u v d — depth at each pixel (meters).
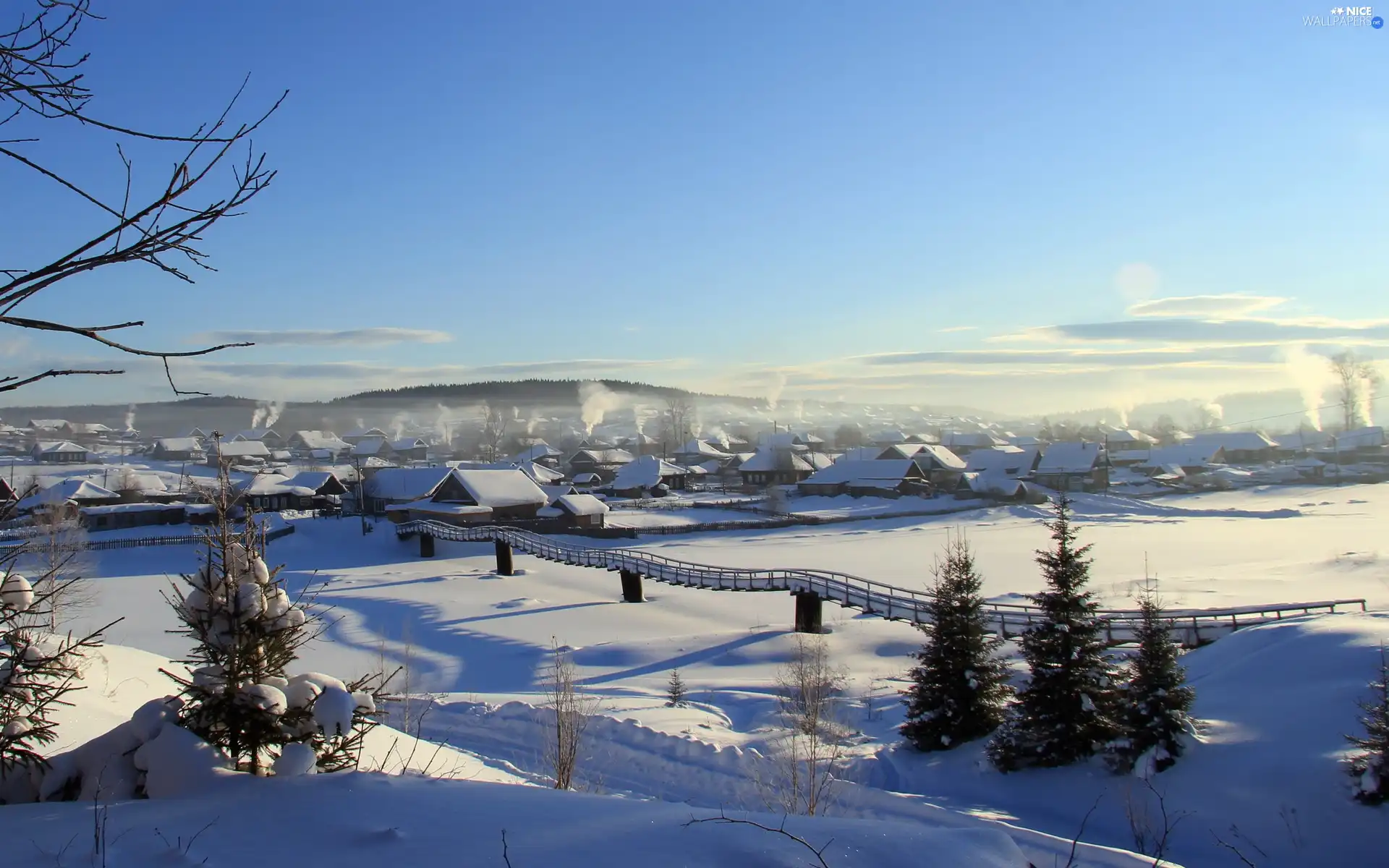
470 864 5.75
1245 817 16.41
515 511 80.75
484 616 45.44
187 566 60.94
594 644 39.09
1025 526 88.00
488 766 15.53
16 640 8.27
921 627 23.50
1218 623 29.14
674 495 117.12
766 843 6.30
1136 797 17.92
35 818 6.65
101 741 8.49
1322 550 66.06
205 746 8.01
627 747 19.23
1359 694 18.95
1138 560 63.31
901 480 111.62
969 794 19.34
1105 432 178.88
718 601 49.72
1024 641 20.69
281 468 125.88
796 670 27.92
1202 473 137.50
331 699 8.59
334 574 60.69
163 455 144.00
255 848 6.00
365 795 7.30
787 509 97.06
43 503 57.78
